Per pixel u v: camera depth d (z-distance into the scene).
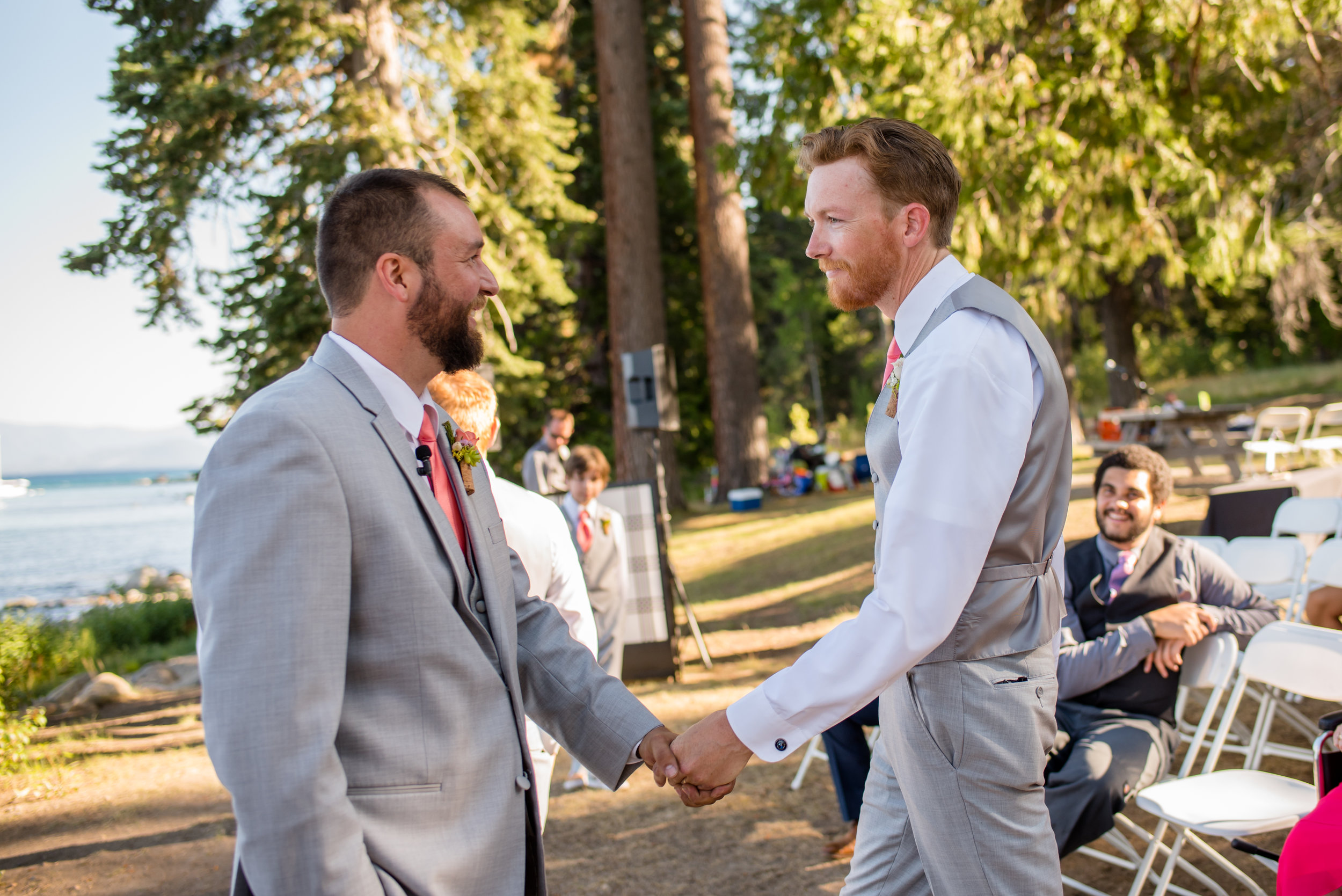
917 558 1.62
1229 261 7.63
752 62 7.78
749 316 17.67
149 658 11.41
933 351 1.70
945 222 1.84
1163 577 3.36
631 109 16.83
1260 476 9.77
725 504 17.56
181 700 8.55
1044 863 1.75
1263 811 2.68
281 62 10.63
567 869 3.76
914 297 1.82
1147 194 8.78
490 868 1.49
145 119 10.32
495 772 1.53
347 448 1.44
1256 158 8.07
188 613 13.82
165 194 10.26
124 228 10.26
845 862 3.56
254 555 1.31
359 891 1.27
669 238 20.86
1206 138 7.77
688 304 20.48
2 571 30.91
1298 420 10.86
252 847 1.25
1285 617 4.67
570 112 19.97
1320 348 30.30
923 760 1.75
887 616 1.64
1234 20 6.57
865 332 31.05
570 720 1.89
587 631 2.93
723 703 5.95
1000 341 1.70
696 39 17.23
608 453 20.03
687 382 21.31
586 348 20.14
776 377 30.39
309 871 1.25
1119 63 6.68
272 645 1.28
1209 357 32.12
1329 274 17.09
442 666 1.47
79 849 4.34
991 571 1.71
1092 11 6.58
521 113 12.79
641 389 7.14
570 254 17.44
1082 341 28.09
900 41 6.46
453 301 1.61
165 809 4.85
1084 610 3.46
